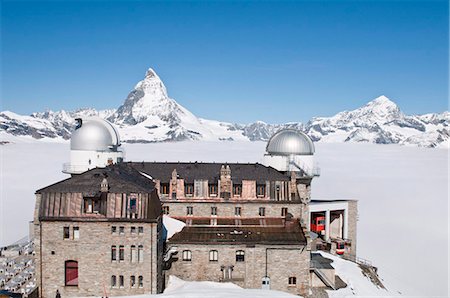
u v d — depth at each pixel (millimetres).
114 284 47062
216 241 53438
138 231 46844
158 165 70375
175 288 51344
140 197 47562
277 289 53719
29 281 57281
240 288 50875
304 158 75938
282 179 65438
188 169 68688
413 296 65562
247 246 53281
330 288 58438
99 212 47094
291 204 63438
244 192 63969
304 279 53656
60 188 48000
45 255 46781
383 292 61344
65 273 47094
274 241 53531
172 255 53531
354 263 74688
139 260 46938
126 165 67562
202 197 63781
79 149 75688
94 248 46781
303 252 53500
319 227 84938
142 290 46875
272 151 77625
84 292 46781
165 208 63812
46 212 46688
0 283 56156
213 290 47500
